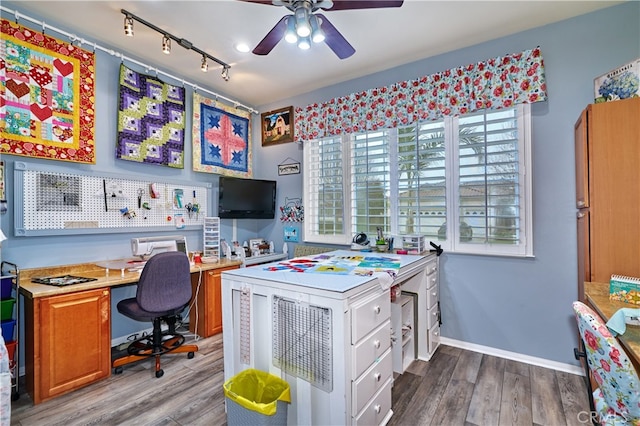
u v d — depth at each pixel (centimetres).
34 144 226
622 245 176
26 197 227
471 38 259
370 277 175
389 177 314
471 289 274
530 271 250
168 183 316
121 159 279
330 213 355
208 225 338
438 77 278
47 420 181
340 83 345
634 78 181
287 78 335
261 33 252
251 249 377
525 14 228
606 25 222
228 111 376
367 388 162
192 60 298
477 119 269
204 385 220
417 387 217
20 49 220
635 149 175
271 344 172
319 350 153
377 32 250
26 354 207
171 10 222
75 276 239
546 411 189
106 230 269
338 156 349
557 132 238
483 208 266
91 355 217
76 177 252
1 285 195
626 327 137
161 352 244
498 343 263
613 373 116
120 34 255
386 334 183
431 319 263
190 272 277
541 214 245
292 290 162
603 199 181
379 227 311
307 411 159
